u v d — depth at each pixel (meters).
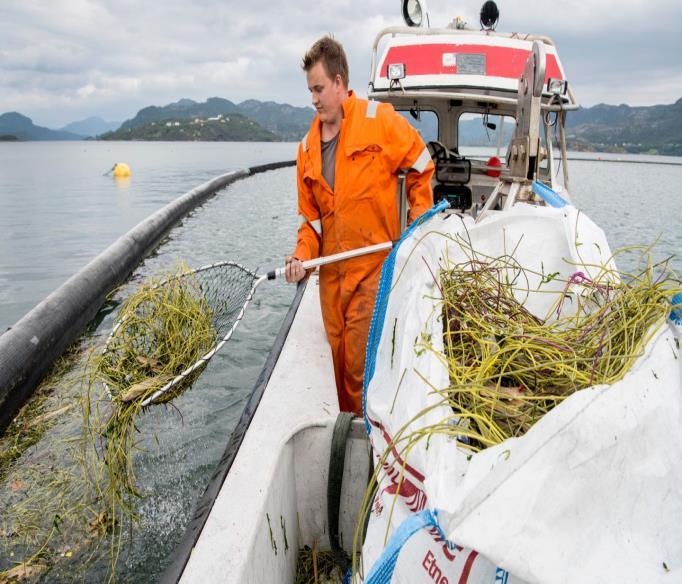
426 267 1.92
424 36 5.45
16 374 4.77
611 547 1.03
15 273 8.99
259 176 28.55
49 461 3.64
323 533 2.38
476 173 6.41
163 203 17.77
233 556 1.62
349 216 2.91
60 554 2.85
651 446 1.12
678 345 1.35
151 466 3.55
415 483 1.40
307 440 2.27
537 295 1.96
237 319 2.95
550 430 1.06
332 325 3.13
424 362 1.52
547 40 5.68
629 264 9.59
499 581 1.12
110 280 8.05
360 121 2.80
